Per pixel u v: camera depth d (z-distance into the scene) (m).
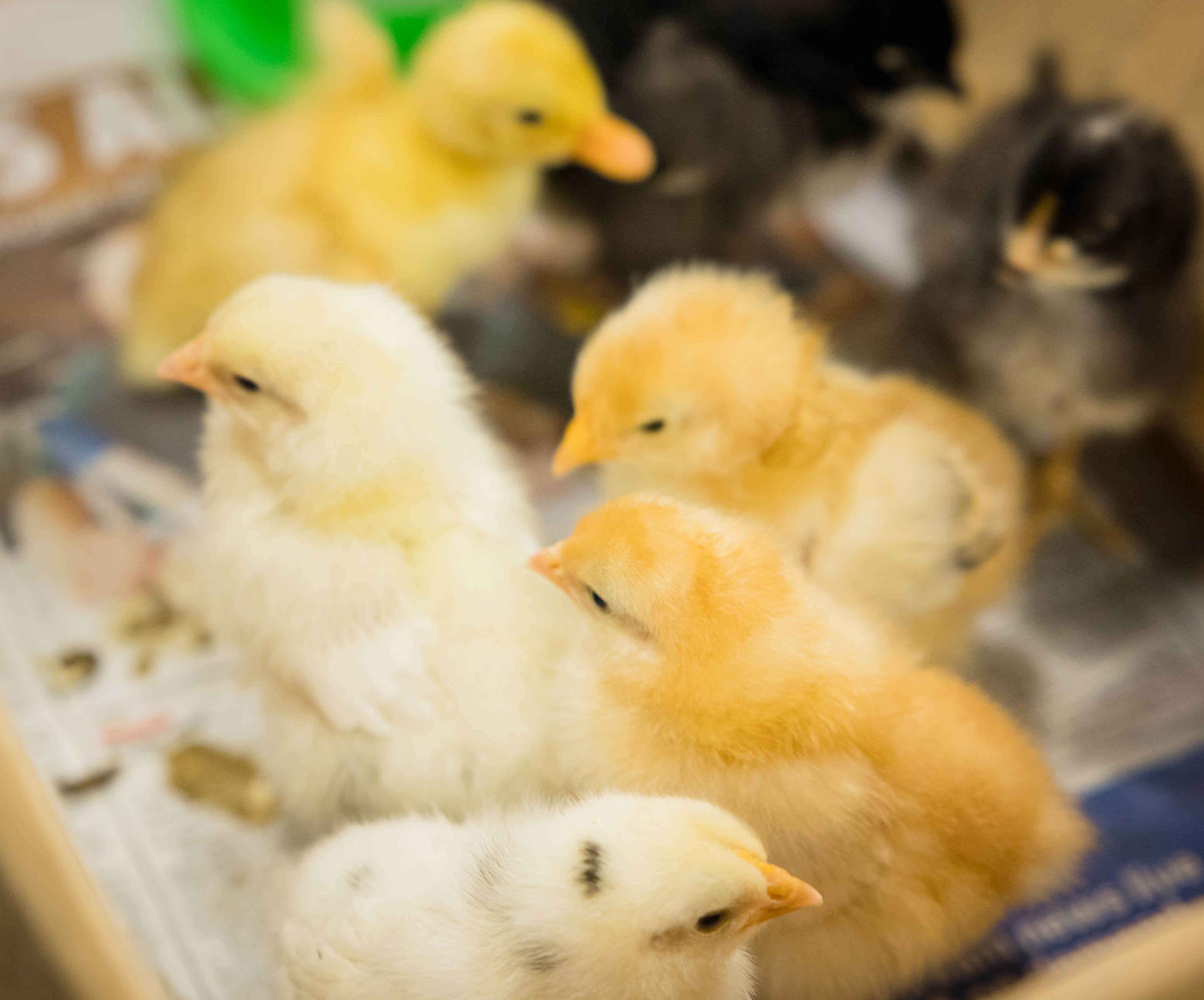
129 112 0.57
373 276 0.48
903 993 0.40
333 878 0.36
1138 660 0.47
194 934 0.41
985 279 0.48
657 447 0.40
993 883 0.38
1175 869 0.43
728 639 0.36
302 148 0.51
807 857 0.36
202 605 0.43
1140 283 0.47
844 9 0.50
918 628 0.42
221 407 0.39
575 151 0.50
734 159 0.52
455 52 0.49
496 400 0.50
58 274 0.54
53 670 0.46
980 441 0.45
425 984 0.35
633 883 0.33
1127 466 0.50
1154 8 0.47
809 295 0.52
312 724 0.39
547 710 0.38
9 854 0.34
